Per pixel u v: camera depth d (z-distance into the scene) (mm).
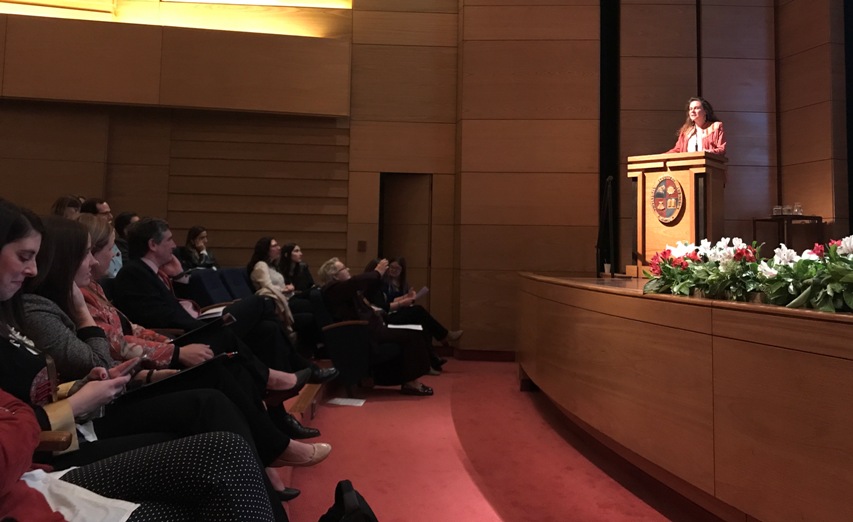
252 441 1508
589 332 2623
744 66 5613
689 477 1869
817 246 1820
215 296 3461
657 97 5551
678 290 2012
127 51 5285
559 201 5543
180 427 1463
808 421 1436
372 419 3379
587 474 2490
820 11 5348
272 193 5598
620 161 5531
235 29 5625
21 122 5273
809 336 1438
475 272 5527
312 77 5543
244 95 5441
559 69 5609
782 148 5598
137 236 2588
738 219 5543
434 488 2322
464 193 5570
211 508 1056
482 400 3887
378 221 5680
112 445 1297
